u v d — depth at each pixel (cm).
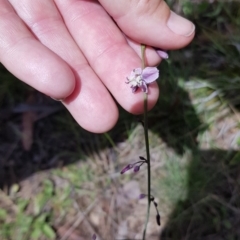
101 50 10
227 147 14
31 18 11
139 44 11
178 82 15
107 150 14
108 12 10
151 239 13
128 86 10
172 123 14
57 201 14
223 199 13
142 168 14
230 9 16
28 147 14
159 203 13
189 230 13
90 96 10
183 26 10
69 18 11
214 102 14
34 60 9
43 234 13
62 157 14
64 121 15
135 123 14
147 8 10
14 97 15
